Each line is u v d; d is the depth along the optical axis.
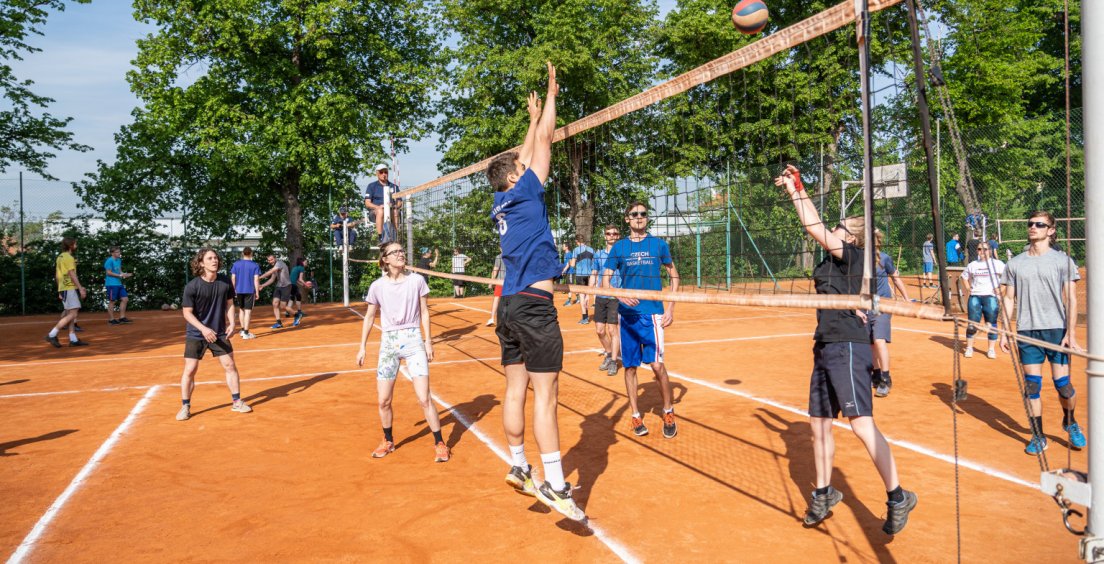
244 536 4.04
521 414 4.13
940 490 4.53
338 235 23.00
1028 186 19.94
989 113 26.16
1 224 22.50
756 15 4.06
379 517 4.30
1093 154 2.39
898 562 3.53
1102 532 2.40
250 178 27.19
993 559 3.53
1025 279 5.31
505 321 3.99
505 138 26.92
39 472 5.29
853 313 3.83
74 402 7.82
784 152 14.02
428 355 5.55
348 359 10.73
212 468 5.34
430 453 5.67
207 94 25.55
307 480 5.03
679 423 6.39
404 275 5.61
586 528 4.07
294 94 25.69
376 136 26.84
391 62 28.52
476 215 11.09
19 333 15.91
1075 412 6.41
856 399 3.69
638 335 5.85
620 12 27.81
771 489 4.63
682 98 12.19
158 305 24.91
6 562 3.74
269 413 7.14
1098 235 2.38
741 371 8.88
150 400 7.84
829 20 3.54
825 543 3.79
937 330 12.68
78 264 23.30
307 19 25.31
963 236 16.42
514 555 3.72
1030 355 5.32
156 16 24.84
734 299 4.16
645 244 6.00
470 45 29.34
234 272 13.46
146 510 4.48
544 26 26.47
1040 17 30.55
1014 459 5.12
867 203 3.34
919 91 3.06
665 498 4.52
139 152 27.84
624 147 11.13
